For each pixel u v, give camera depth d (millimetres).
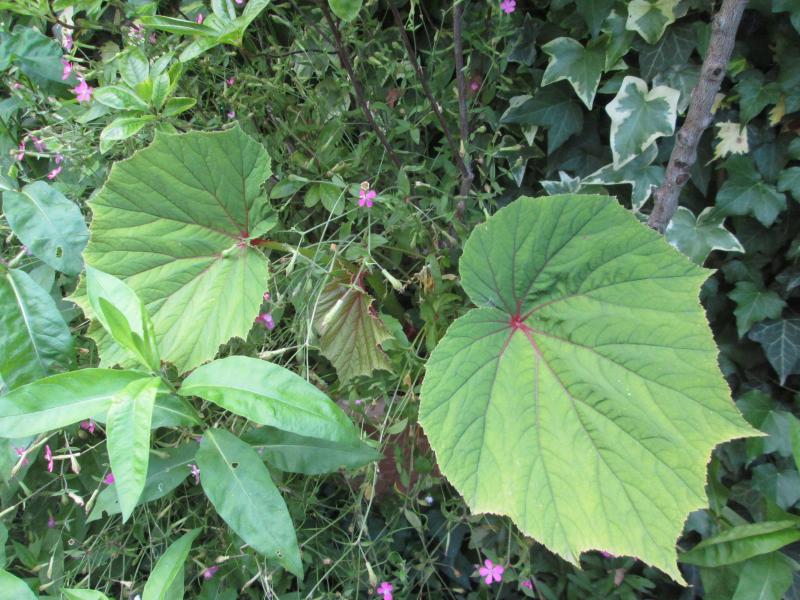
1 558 465
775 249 573
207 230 449
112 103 440
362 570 514
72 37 576
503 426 386
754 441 587
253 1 412
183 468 442
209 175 424
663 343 371
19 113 611
